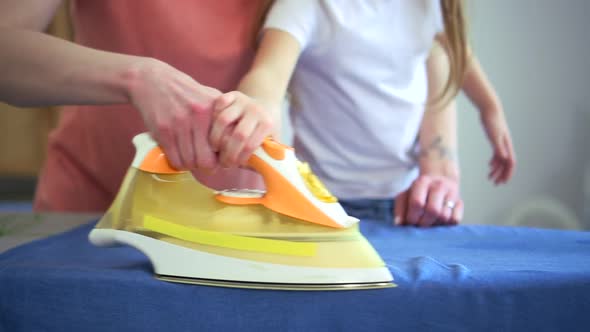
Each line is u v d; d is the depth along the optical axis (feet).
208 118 2.05
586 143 8.52
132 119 3.79
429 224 3.55
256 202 2.12
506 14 8.34
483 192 8.55
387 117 3.86
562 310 1.85
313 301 1.90
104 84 2.13
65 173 4.28
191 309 1.91
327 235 2.03
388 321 1.87
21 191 8.56
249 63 3.70
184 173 2.21
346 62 3.66
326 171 4.06
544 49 8.41
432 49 4.28
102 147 4.04
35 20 2.51
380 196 4.07
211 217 2.08
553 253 2.50
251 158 2.16
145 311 1.91
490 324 1.84
